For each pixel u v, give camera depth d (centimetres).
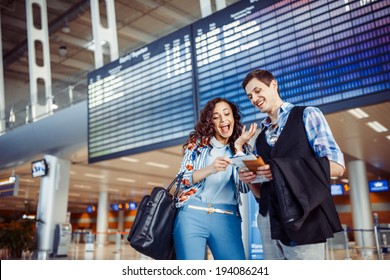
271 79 156
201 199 157
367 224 984
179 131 466
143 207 160
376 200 1759
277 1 397
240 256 155
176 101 478
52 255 892
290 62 374
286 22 385
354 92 328
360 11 334
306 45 366
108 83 594
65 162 944
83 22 1338
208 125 166
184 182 159
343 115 555
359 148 830
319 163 123
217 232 154
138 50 555
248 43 414
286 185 121
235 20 433
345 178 1473
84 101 805
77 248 1452
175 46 497
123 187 1809
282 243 136
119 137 552
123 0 1159
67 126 829
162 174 1317
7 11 1281
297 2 380
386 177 1480
